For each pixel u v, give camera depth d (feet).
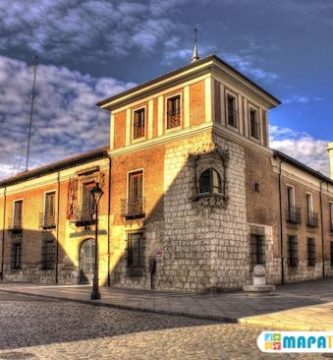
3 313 44.62
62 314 44.32
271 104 87.10
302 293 65.10
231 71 75.51
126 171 83.51
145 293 67.15
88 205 91.35
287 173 95.35
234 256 72.13
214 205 69.56
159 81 78.74
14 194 114.01
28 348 27.37
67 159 105.29
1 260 113.29
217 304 51.01
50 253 98.99
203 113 72.90
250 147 80.89
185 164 73.72
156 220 76.28
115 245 82.99
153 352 26.50
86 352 26.30
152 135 79.92
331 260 113.91
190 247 70.44
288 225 92.79
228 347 28.19
